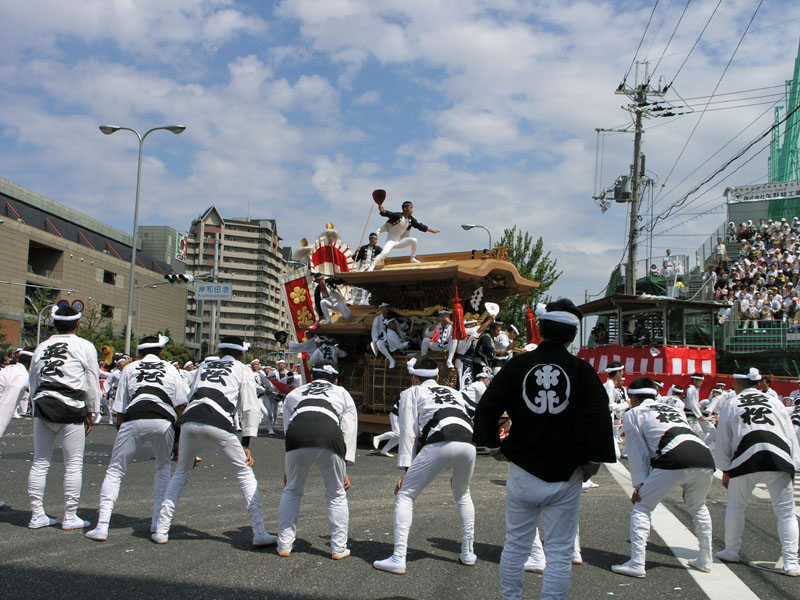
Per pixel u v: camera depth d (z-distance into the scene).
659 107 24.78
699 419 15.64
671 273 29.88
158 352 6.62
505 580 3.94
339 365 16.36
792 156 46.81
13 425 18.14
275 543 5.95
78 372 6.48
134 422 6.13
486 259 14.74
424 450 5.52
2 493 8.03
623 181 25.59
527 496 3.86
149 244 122.94
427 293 14.52
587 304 25.31
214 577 4.98
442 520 7.37
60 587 4.63
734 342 24.23
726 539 6.05
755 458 5.78
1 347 58.47
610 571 5.60
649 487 5.54
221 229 135.50
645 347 21.62
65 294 80.94
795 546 5.60
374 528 6.88
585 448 3.82
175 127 26.81
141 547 5.77
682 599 4.86
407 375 14.59
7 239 71.69
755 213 40.91
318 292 16.61
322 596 4.64
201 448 5.97
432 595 4.74
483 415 4.06
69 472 6.38
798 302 24.69
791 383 20.17
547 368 3.97
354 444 5.93
